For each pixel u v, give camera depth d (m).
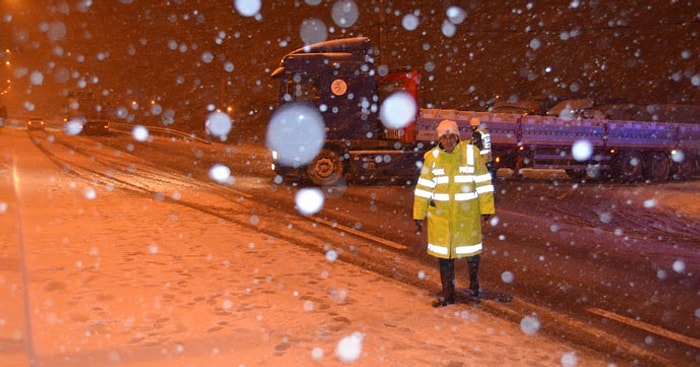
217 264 7.74
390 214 12.74
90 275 6.99
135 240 9.14
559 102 25.31
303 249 8.91
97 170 21.50
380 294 6.65
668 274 7.99
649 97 43.34
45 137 44.41
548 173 24.39
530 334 5.56
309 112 17.89
